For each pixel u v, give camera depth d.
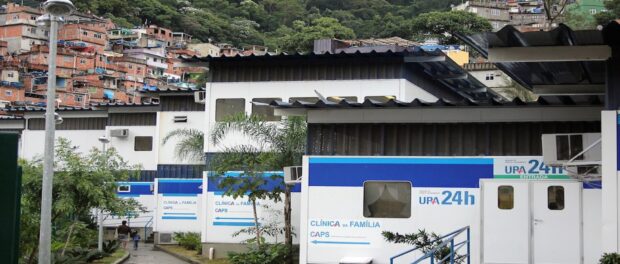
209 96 27.50
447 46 86.00
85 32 122.88
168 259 29.52
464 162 18.42
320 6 178.25
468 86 31.86
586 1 92.88
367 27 147.62
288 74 26.80
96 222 32.72
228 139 26.72
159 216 35.50
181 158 35.62
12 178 8.11
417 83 27.72
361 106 18.77
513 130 18.23
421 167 18.72
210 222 26.53
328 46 33.00
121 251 31.56
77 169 23.77
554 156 16.06
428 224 18.52
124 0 156.12
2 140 8.13
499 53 14.37
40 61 107.81
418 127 18.95
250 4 178.00
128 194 39.81
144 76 120.06
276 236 25.47
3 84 95.19
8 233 8.04
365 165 19.11
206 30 160.62
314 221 19.28
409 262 18.61
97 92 102.25
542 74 18.16
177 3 172.12
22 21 119.56
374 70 25.98
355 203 19.09
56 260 24.84
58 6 16.69
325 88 26.31
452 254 15.72
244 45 160.38
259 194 24.42
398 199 18.86
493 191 17.94
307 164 19.45
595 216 17.03
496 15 143.50
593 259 16.97
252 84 27.11
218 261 25.52
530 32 13.15
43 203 16.89
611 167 13.98
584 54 14.08
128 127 40.25
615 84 13.99
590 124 17.72
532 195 17.61
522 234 17.58
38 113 43.47
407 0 172.00
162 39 144.62
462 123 18.64
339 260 19.05
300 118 24.23
